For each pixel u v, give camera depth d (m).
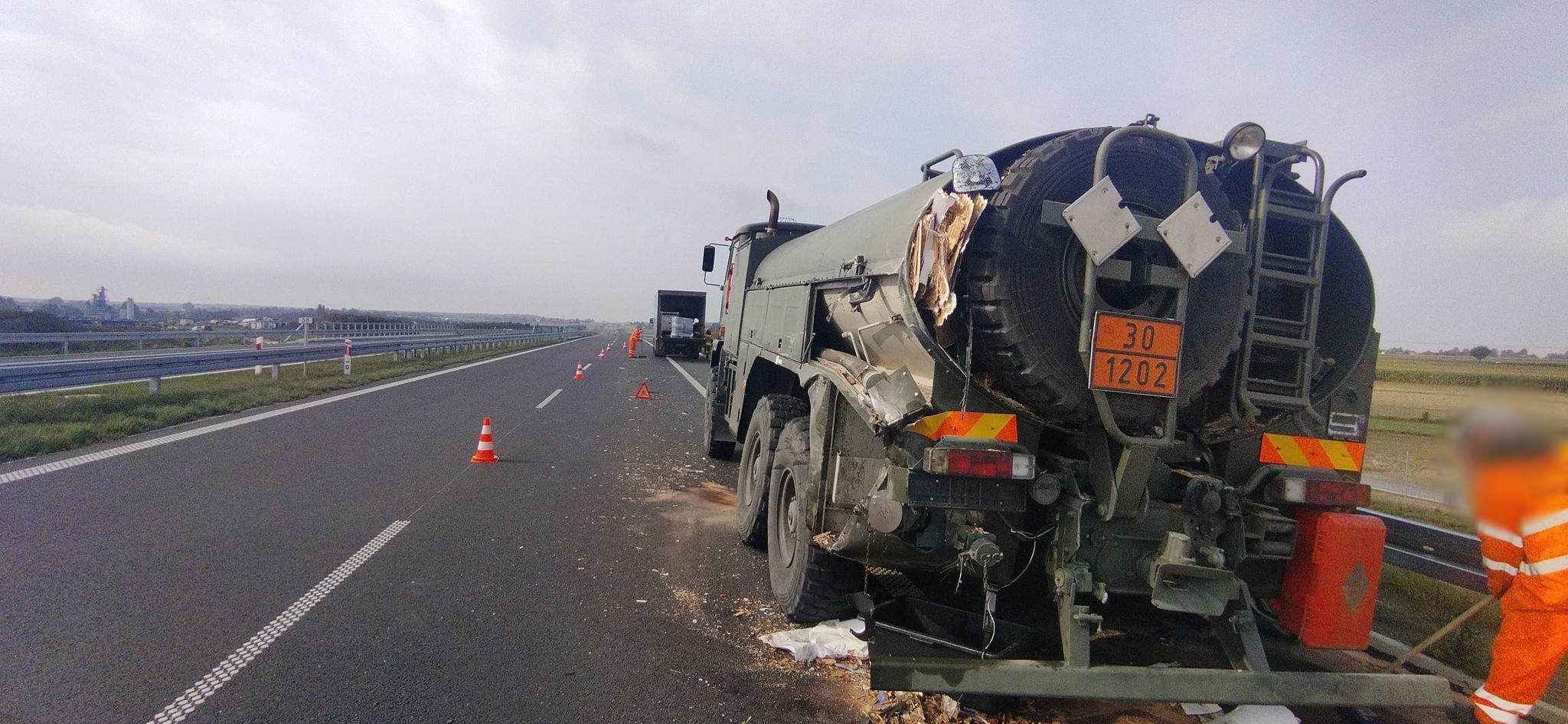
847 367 4.64
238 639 4.29
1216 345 3.62
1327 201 3.91
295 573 5.37
